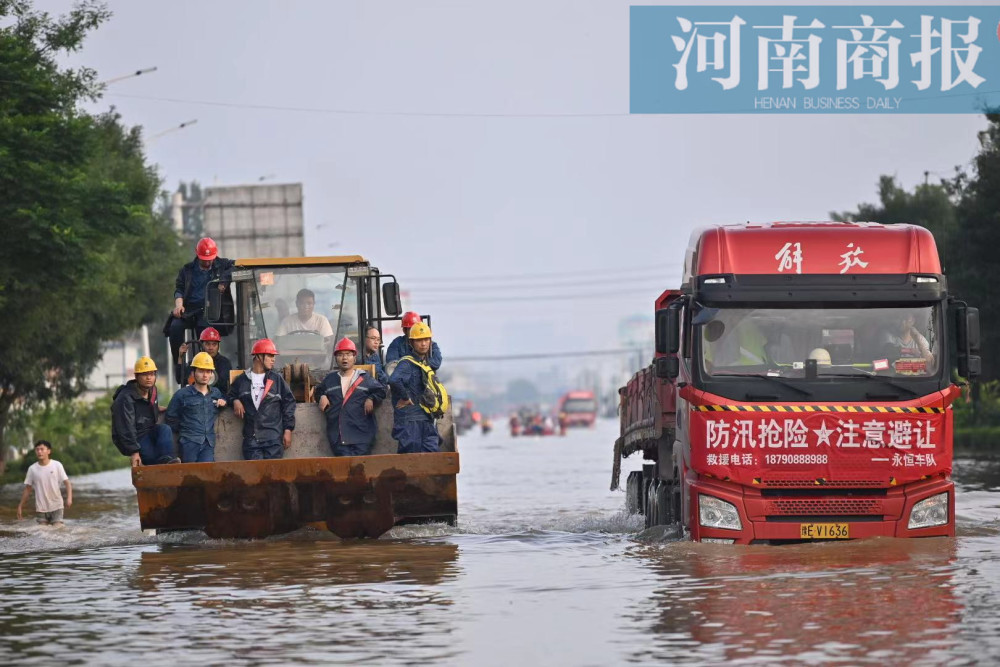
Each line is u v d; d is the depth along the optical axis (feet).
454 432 137.69
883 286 110.93
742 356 111.75
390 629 80.59
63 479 162.81
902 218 482.28
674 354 116.57
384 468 128.77
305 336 146.10
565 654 71.92
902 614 80.33
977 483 212.23
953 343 117.80
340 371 136.15
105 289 308.40
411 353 136.98
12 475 326.24
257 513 130.21
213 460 135.13
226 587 100.68
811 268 112.16
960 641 71.97
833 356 111.34
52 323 297.53
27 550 136.46
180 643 77.46
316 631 80.33
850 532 110.93
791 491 111.14
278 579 104.53
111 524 174.09
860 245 112.47
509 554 120.06
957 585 90.74
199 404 134.62
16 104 237.86
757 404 110.83
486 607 88.43
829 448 110.01
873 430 110.01
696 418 112.06
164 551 129.59
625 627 79.51
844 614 80.79
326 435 137.80
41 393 341.00
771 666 67.31
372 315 149.38
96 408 436.76
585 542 130.52
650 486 142.41
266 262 146.82
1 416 323.16
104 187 234.58
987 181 363.15
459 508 190.29
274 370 143.64
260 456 134.21
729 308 111.86
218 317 141.79
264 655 73.36
